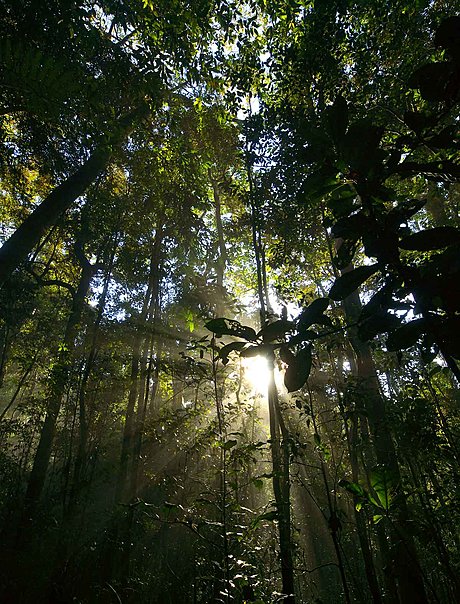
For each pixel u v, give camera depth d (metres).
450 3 5.85
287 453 3.41
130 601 4.98
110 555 5.48
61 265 13.31
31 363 9.57
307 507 7.33
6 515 6.58
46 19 4.93
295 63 5.40
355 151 0.68
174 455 5.62
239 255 11.14
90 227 9.20
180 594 4.78
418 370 4.37
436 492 3.43
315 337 0.69
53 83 2.89
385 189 0.72
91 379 7.17
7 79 2.83
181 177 7.77
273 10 5.69
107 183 9.44
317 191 0.75
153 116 6.02
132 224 8.84
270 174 5.32
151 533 5.88
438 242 0.64
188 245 8.92
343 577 2.62
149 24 5.16
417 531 2.63
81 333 9.34
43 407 7.72
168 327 7.20
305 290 5.95
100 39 5.21
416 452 3.65
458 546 3.45
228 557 2.40
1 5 4.90
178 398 8.13
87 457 7.08
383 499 1.54
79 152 7.45
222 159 8.26
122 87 5.34
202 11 5.20
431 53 5.39
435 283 0.62
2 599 5.23
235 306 3.71
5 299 8.80
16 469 7.43
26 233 5.62
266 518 2.46
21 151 7.63
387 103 5.49
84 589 5.22
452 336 0.62
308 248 6.56
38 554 5.76
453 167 0.66
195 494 4.76
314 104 5.64
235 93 5.70
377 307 0.68
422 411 3.67
